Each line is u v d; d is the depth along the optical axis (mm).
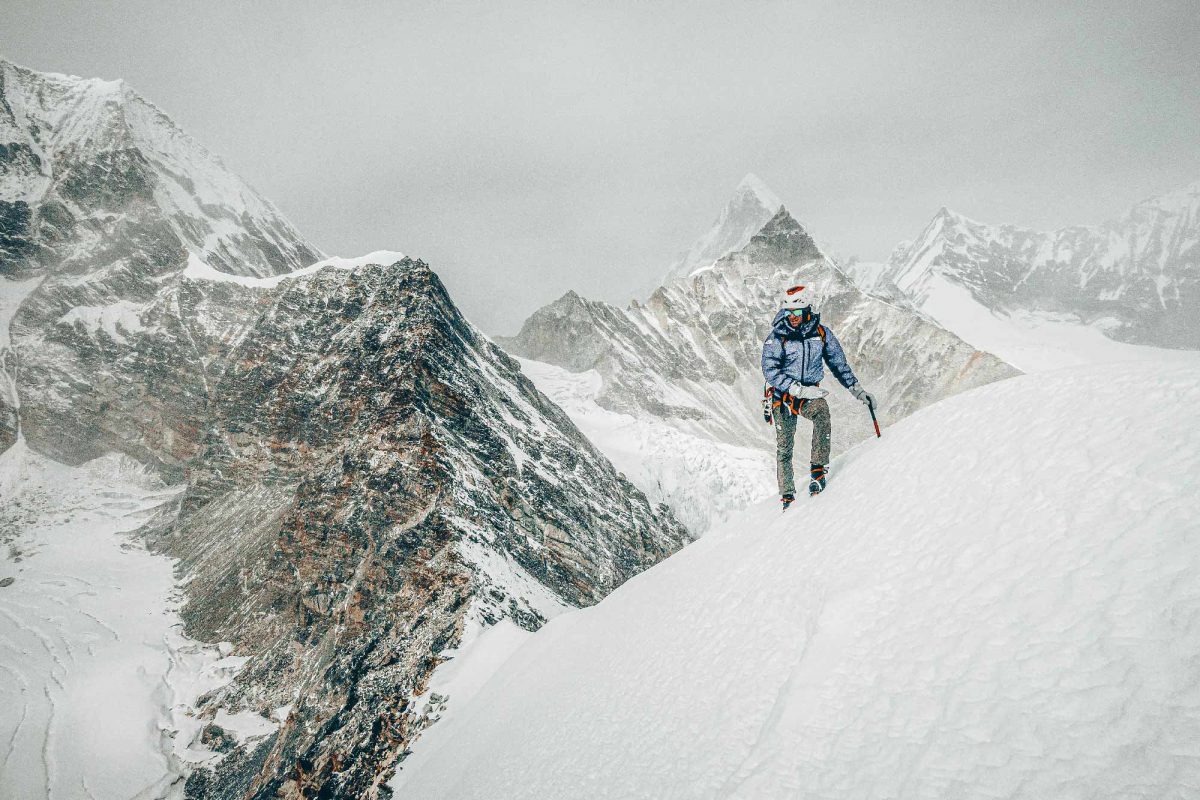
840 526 6203
